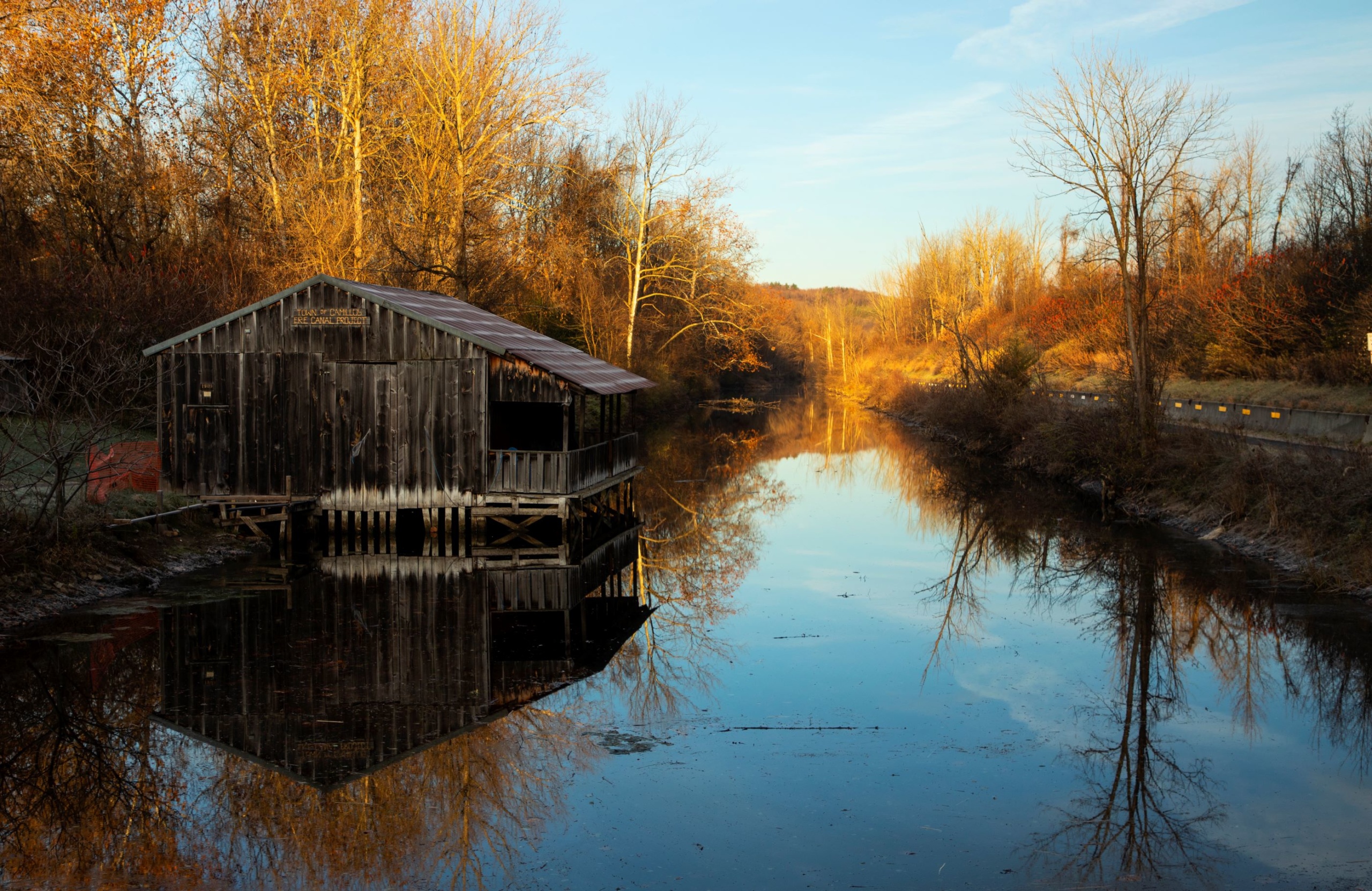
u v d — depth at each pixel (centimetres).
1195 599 1390
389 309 1847
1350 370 2447
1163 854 688
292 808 773
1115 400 2461
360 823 747
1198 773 836
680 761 870
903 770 848
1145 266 2152
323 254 2848
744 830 735
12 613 1241
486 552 1883
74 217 2830
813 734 934
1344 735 917
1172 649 1199
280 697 1021
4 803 777
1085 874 661
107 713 966
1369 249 2753
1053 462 2803
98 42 2666
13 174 2727
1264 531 1647
